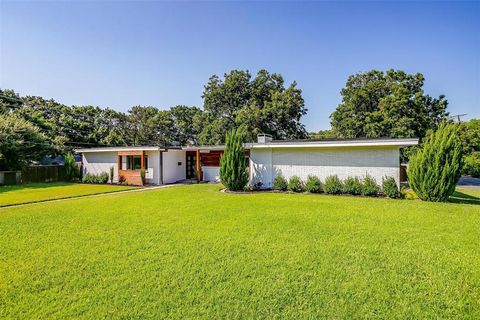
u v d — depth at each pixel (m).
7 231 6.22
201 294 3.24
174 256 4.50
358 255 4.49
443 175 9.87
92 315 2.83
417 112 20.94
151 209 8.85
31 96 31.30
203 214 7.93
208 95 30.61
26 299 3.17
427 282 3.53
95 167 21.05
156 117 40.16
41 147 22.95
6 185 18.67
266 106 26.77
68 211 8.70
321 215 7.64
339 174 12.88
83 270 3.97
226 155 13.83
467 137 25.19
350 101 23.52
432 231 5.95
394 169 11.80
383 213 7.88
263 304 3.02
